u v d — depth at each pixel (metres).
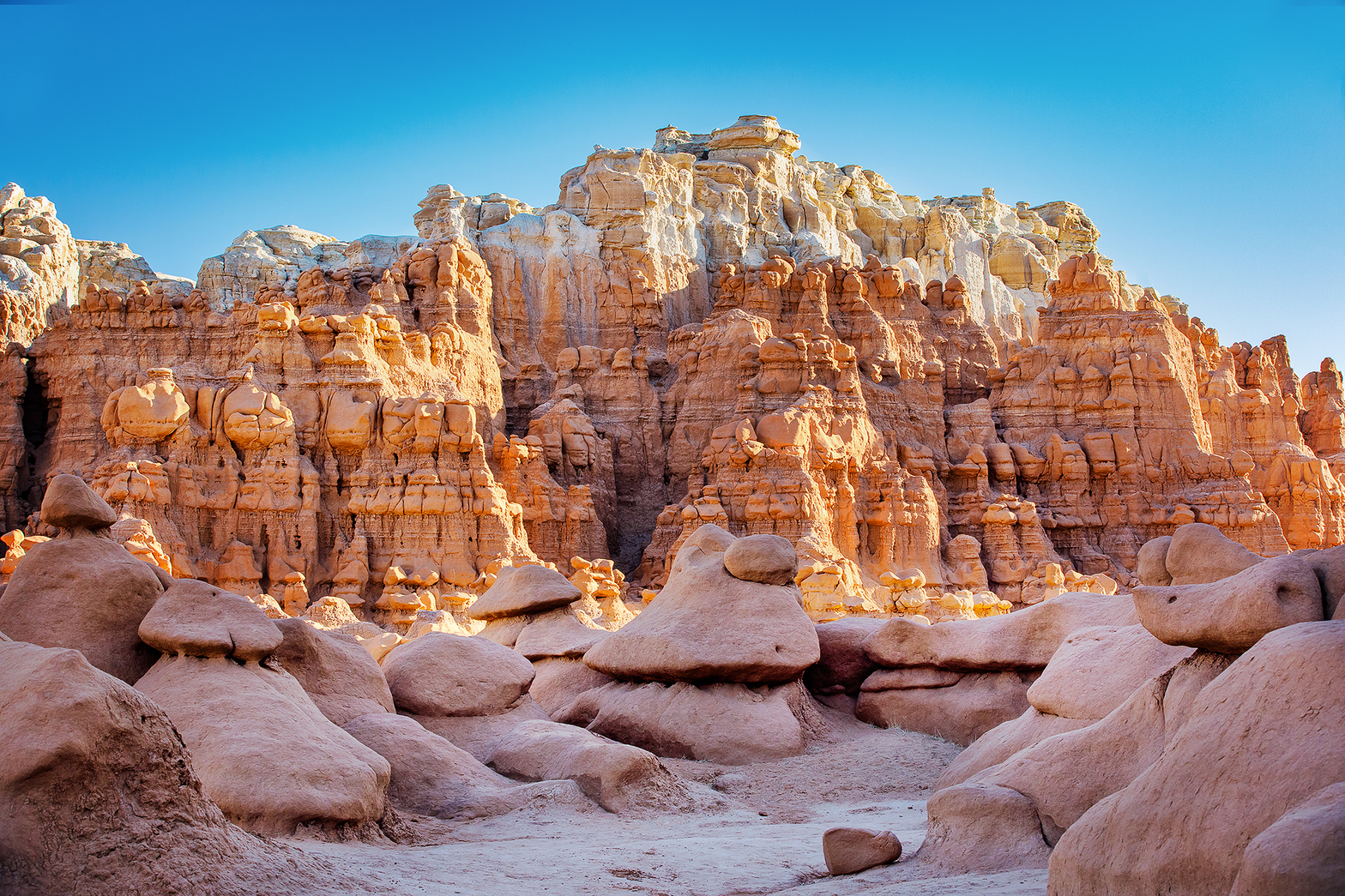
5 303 52.56
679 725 19.78
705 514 47.38
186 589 14.34
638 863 12.41
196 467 42.66
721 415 53.59
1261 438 65.62
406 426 44.62
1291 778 8.32
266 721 13.04
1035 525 53.03
